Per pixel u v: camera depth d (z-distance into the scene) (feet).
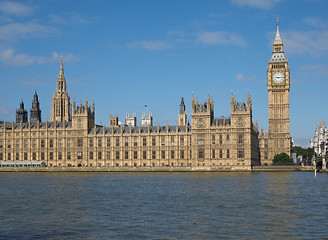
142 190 383.24
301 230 209.46
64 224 225.76
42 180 530.68
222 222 227.61
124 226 219.82
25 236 201.57
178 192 363.35
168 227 216.95
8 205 289.74
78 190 387.34
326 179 517.14
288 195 336.70
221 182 469.16
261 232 205.87
